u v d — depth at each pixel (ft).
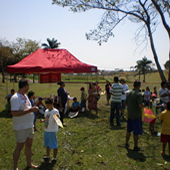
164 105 20.16
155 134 20.44
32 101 19.52
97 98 29.35
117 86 23.70
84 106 31.78
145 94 34.99
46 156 13.97
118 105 23.90
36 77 208.74
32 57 32.01
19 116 11.38
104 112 32.19
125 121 26.12
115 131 21.39
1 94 55.26
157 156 14.88
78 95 59.36
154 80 185.68
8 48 108.06
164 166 13.23
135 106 15.64
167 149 16.33
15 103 11.07
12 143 17.43
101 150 15.99
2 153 15.20
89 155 14.99
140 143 17.74
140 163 13.64
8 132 20.72
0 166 13.05
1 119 26.68
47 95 58.23
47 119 13.38
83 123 24.98
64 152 15.43
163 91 22.80
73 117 28.37
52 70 29.53
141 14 30.60
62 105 23.95
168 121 14.83
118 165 13.33
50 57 32.55
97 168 12.89
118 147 16.69
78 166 13.15
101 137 19.30
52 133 13.34
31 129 12.19
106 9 31.01
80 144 17.34
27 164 12.84
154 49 29.58
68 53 34.45
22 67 29.12
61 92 23.77
